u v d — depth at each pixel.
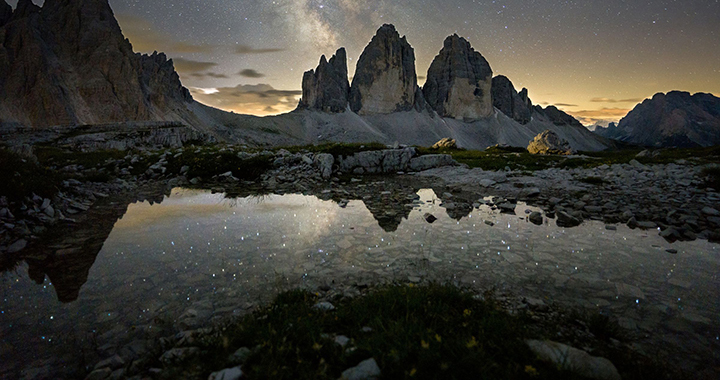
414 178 19.64
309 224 9.59
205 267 6.33
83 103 147.50
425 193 14.94
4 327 4.33
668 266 6.39
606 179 16.31
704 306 4.79
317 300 4.84
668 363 3.40
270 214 10.82
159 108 198.00
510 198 13.49
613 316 4.48
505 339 3.26
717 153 24.52
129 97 160.88
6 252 7.12
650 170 18.09
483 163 23.44
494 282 5.64
